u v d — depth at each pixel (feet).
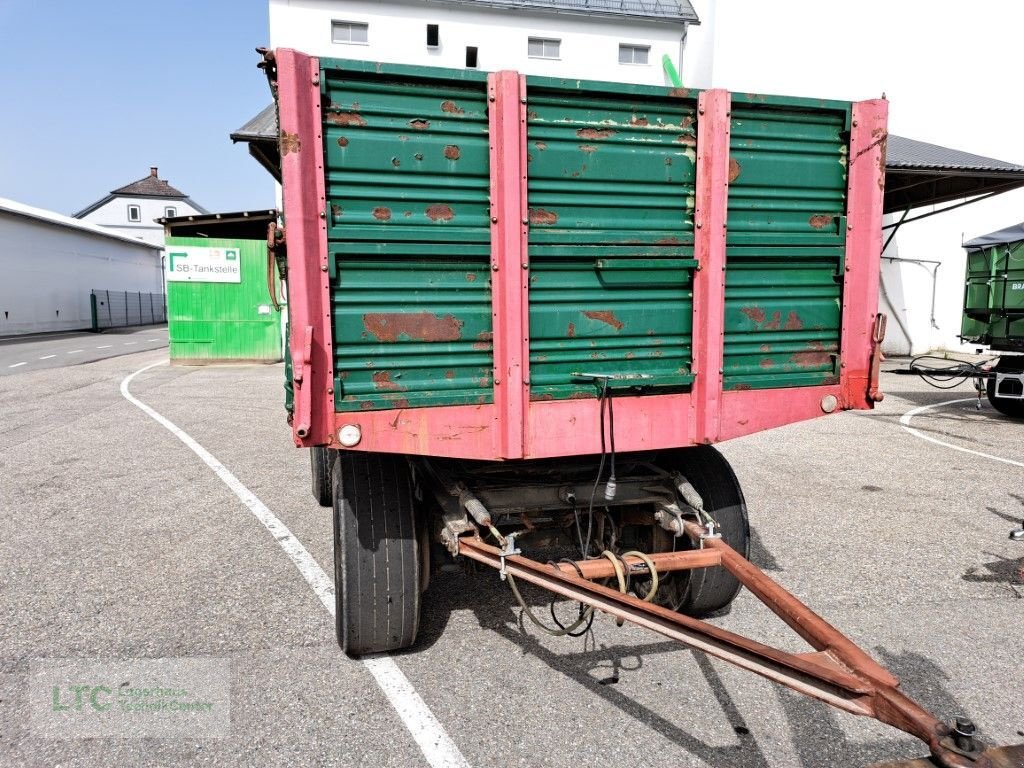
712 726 9.61
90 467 24.49
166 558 15.75
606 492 10.25
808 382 11.12
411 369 9.50
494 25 73.61
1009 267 34.78
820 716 9.86
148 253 156.66
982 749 5.53
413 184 9.29
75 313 119.03
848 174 11.03
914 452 27.86
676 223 10.39
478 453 9.79
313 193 8.86
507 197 9.38
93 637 11.96
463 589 14.35
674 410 10.57
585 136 9.79
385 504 10.88
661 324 10.43
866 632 12.37
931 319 62.85
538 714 9.84
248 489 21.70
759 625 12.73
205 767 8.64
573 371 10.07
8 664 11.06
